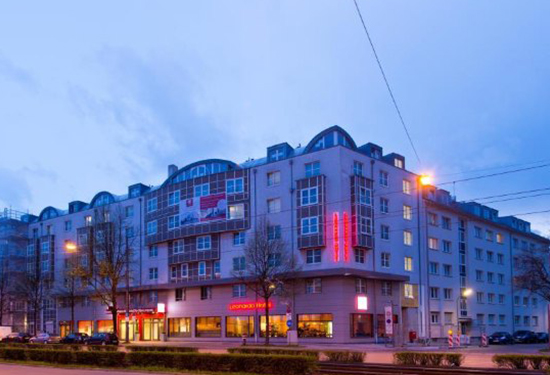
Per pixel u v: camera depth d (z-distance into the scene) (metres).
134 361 27.12
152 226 68.75
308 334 52.94
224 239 61.12
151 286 66.19
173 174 68.19
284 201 56.72
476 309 70.44
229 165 63.78
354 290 52.44
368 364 26.36
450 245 67.38
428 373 22.75
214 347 47.47
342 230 52.44
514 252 82.38
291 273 52.81
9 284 84.25
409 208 61.47
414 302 59.47
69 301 77.38
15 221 89.00
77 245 77.00
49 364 29.94
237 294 59.22
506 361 25.42
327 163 54.38
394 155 62.38
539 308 86.69
